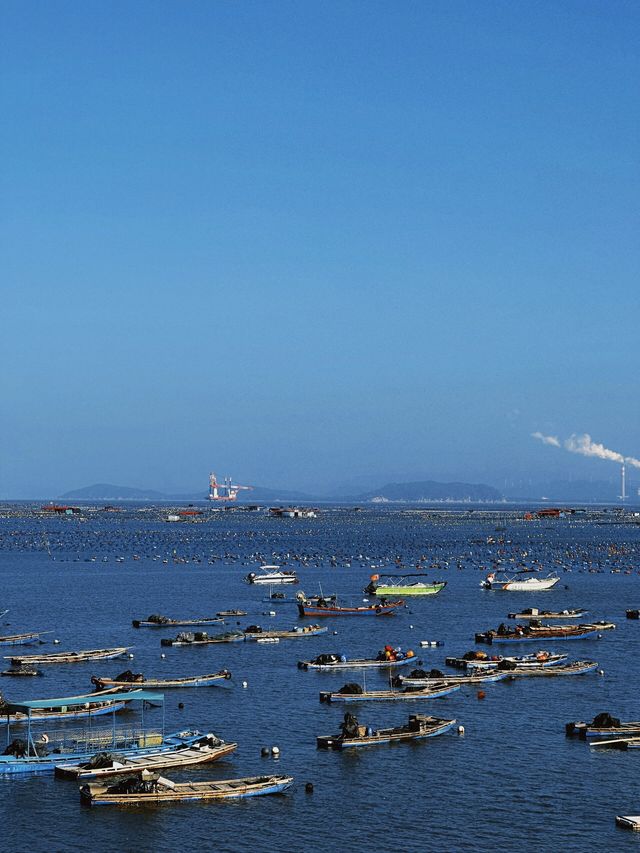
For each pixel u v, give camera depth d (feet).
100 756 516.32
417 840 444.96
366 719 626.64
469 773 525.75
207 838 444.96
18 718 609.42
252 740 579.07
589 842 444.55
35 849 433.07
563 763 541.75
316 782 510.58
